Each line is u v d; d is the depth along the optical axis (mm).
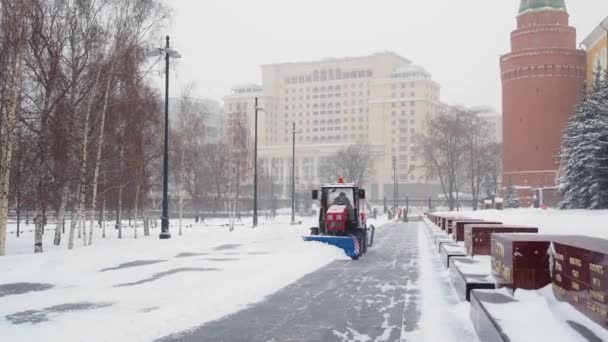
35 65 21469
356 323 9023
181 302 10641
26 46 19891
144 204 34344
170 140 36312
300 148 152875
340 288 12695
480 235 14664
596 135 41250
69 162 22891
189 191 57312
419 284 13320
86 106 23453
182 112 37625
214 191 80125
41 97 21922
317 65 177875
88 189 27844
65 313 9602
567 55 72188
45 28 20984
